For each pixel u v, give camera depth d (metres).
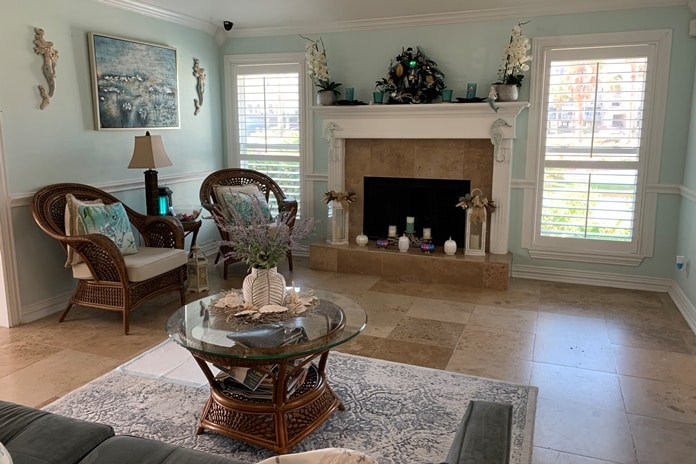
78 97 4.05
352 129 5.12
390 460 2.25
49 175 3.88
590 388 2.88
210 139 5.62
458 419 2.57
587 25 4.42
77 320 3.86
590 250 4.71
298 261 5.60
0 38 3.47
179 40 5.06
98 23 4.18
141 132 4.67
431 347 3.41
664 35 4.23
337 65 5.24
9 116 3.56
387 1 4.56
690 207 4.03
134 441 1.63
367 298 4.38
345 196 5.19
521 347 3.41
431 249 4.95
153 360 3.21
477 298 4.38
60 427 1.67
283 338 2.22
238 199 4.92
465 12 4.68
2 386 2.88
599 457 2.29
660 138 4.38
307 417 2.39
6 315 3.69
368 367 3.13
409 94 4.82
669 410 2.66
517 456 2.27
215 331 2.31
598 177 4.59
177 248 4.18
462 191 5.02
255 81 5.59
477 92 4.83
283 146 5.62
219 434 2.42
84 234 3.67
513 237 4.96
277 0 4.65
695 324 3.66
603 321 3.87
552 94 4.61
